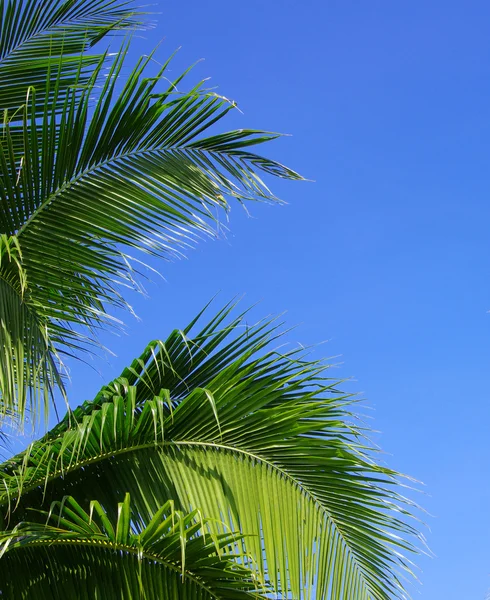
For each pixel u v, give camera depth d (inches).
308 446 172.1
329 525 174.1
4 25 211.0
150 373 183.0
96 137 173.9
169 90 171.9
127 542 150.1
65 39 219.5
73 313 177.6
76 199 175.9
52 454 159.5
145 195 178.9
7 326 150.3
